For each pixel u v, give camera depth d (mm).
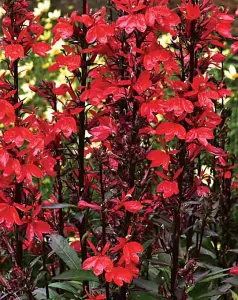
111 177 602
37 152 596
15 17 577
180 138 559
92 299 596
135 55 567
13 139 562
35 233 607
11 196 601
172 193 581
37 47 582
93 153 569
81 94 589
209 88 600
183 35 581
